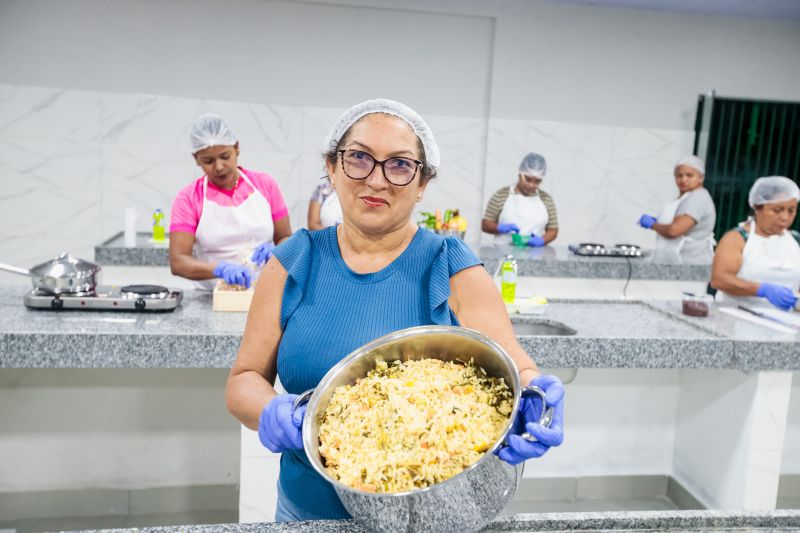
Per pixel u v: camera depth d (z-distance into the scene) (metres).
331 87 5.43
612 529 1.16
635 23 5.69
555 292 4.21
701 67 5.84
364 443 1.03
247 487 2.40
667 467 3.09
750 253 3.38
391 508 0.90
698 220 4.77
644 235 6.02
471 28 5.55
